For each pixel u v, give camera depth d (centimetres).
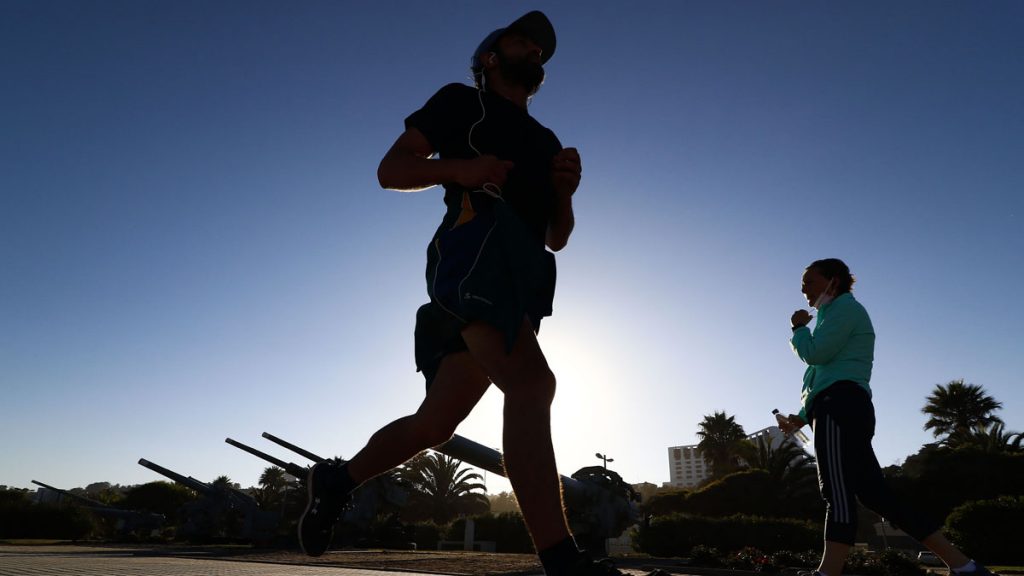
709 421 4653
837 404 316
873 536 3234
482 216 149
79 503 3709
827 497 314
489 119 163
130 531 3186
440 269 146
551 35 187
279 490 5634
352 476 171
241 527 2484
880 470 314
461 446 1343
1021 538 1714
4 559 779
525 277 142
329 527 170
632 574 135
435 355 173
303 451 2116
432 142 161
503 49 182
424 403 171
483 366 147
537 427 140
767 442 3719
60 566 629
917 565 904
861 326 327
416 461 4997
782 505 3291
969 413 4019
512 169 158
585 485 1537
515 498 140
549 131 183
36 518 3456
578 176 171
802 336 336
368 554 1541
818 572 306
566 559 133
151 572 557
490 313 138
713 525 2150
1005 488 2977
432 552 1769
